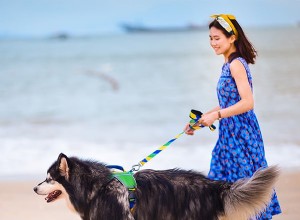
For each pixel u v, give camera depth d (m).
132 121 14.51
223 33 4.57
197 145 10.84
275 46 43.59
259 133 4.63
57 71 30.83
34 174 8.80
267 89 18.94
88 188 4.27
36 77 27.58
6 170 9.12
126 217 4.15
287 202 6.70
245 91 4.44
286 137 11.37
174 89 20.92
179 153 10.22
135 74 27.39
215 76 24.78
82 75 28.05
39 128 13.79
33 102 18.95
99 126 13.93
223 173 4.64
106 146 11.27
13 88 23.08
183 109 16.30
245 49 4.60
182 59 35.59
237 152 4.54
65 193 4.35
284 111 14.59
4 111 16.92
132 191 4.23
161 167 9.23
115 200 4.17
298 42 49.53
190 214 4.27
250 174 4.53
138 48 55.41
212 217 4.27
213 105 16.91
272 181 4.17
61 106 17.89
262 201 4.21
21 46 70.50
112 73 28.31
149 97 19.11
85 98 19.69
